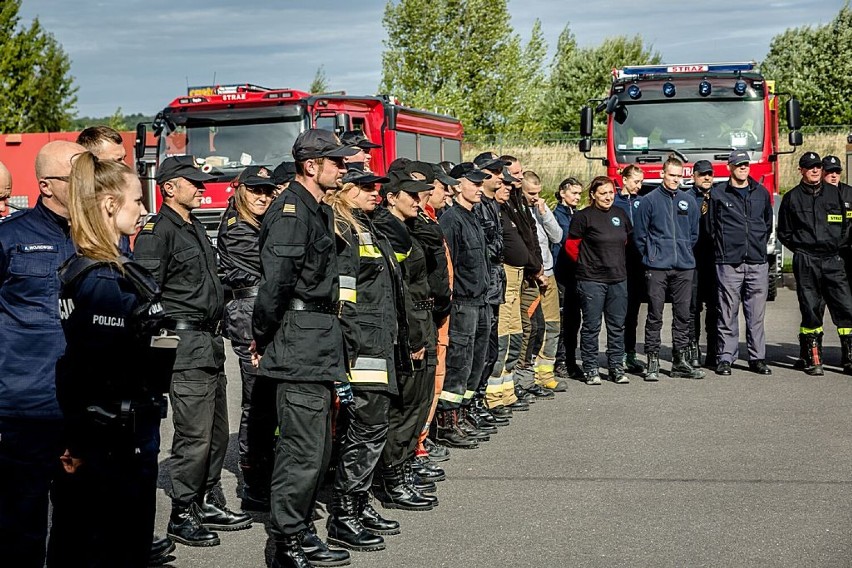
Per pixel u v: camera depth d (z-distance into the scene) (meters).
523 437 8.41
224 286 6.62
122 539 4.22
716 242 11.00
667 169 10.76
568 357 11.16
